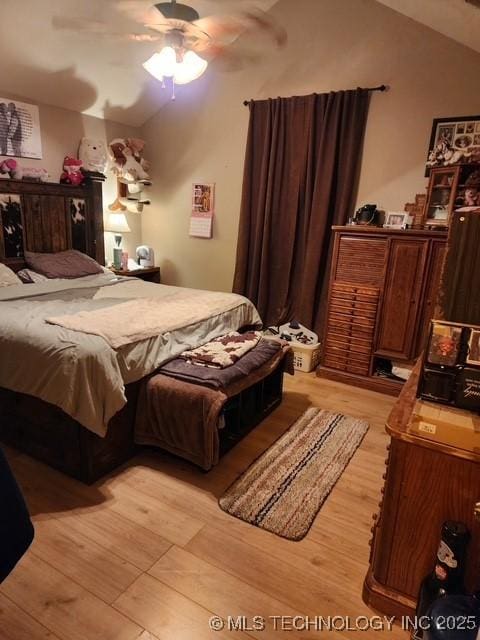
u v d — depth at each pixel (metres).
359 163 3.60
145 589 1.51
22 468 2.18
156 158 4.71
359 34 3.41
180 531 1.79
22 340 2.03
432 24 2.95
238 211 4.31
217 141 4.28
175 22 2.24
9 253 3.48
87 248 4.15
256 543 1.75
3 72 3.23
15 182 3.44
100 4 2.87
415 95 3.29
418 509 1.31
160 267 4.97
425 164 3.33
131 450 2.31
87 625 1.37
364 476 2.24
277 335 3.95
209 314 2.81
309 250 3.77
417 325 3.15
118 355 2.06
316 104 3.60
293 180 3.83
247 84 3.98
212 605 1.46
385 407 3.08
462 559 1.20
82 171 4.00
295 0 3.60
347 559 1.69
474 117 3.08
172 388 2.16
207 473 2.20
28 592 1.48
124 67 3.67
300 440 2.57
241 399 2.46
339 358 3.51
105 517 1.86
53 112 3.79
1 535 0.98
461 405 1.25
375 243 3.20
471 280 1.23
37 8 2.79
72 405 1.88
